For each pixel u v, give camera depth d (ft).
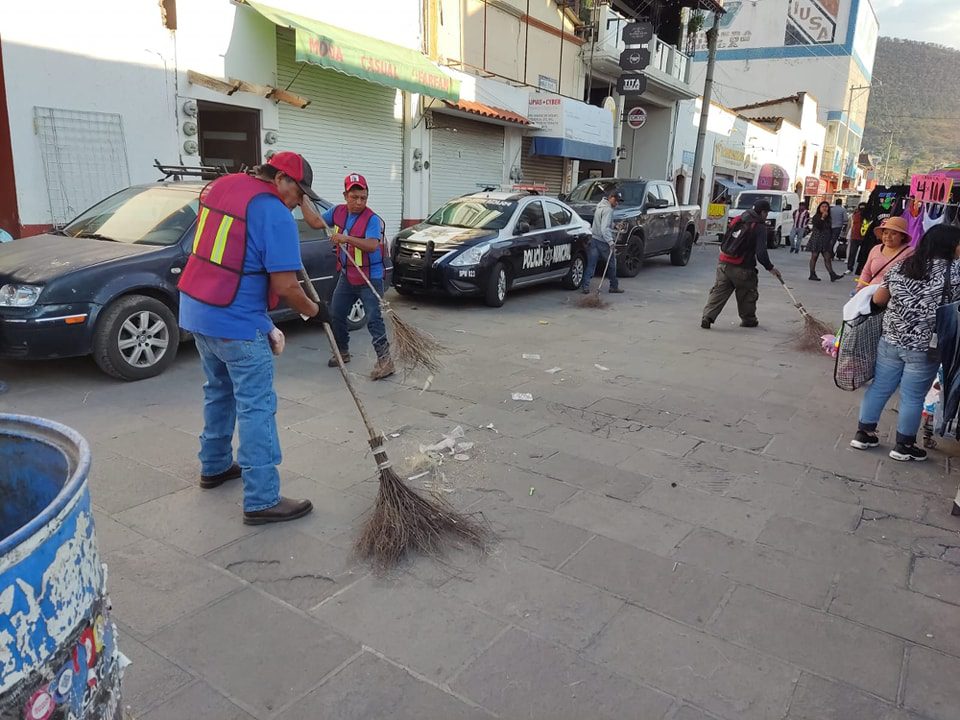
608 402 18.57
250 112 34.88
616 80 69.05
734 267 28.19
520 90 54.54
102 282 17.61
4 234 22.44
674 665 8.47
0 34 24.35
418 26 44.16
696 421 17.34
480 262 30.37
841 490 13.57
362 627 9.02
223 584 9.86
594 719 7.59
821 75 160.97
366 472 13.65
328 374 20.26
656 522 12.03
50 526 4.35
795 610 9.65
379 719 7.50
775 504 12.88
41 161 26.16
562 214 36.91
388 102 43.09
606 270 37.52
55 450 5.32
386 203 44.80
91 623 4.94
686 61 82.94
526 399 18.49
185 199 21.02
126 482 12.84
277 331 11.32
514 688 8.01
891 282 14.43
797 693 8.07
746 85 167.73
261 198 10.45
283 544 10.93
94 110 27.50
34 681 4.34
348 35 37.06
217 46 31.91
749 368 22.74
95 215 21.66
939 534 11.93
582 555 10.89
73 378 18.88
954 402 13.82
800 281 48.11
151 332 18.93
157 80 29.53
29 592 4.24
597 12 63.00
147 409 16.66
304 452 14.55
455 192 50.60
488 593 9.84
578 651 8.67
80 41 26.66
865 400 15.51
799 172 142.10
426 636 8.87
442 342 24.77
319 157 39.06
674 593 9.96
